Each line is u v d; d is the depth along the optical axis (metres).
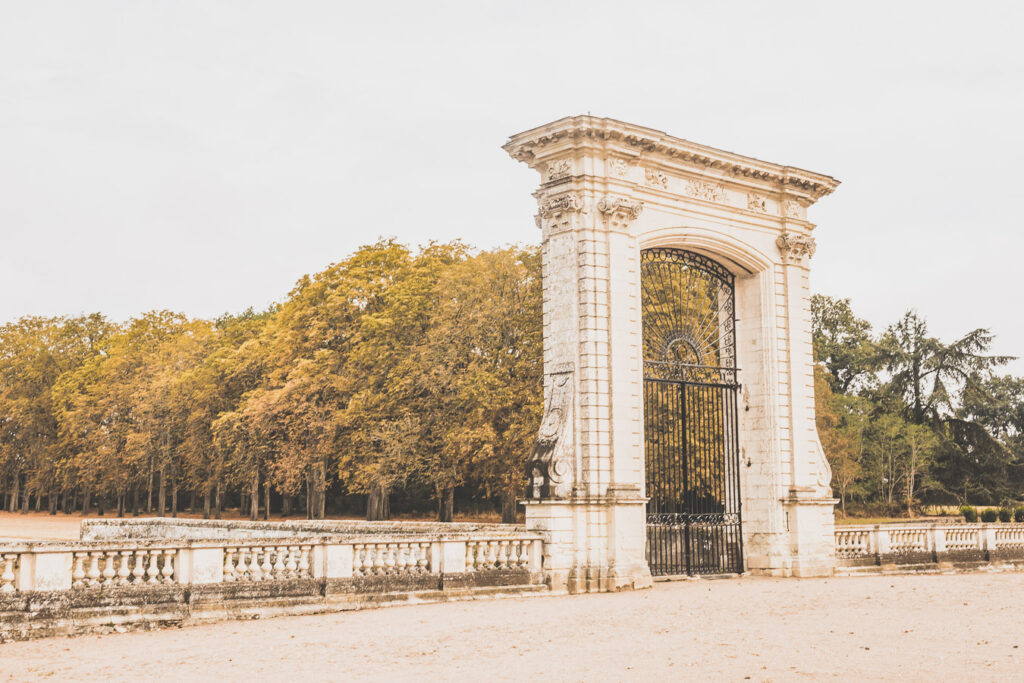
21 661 12.89
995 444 71.94
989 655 13.05
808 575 26.38
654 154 24.88
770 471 26.78
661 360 26.20
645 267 26.61
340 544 18.94
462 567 20.78
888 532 28.77
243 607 17.23
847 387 82.44
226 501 89.69
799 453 27.08
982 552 30.92
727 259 27.41
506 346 38.19
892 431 70.06
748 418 27.47
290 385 48.59
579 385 23.00
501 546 21.70
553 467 22.58
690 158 25.62
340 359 49.66
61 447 78.00
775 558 26.44
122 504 72.25
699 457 28.81
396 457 41.38
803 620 17.12
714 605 19.41
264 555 18.22
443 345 40.59
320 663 12.71
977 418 76.06
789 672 11.82
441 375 39.84
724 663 12.55
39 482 82.38
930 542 29.72
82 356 86.31
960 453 72.00
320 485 51.75
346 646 14.14
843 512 71.12
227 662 12.79
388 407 44.50
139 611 15.98
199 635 15.30
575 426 22.84
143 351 72.56
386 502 48.69
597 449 22.69
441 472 39.94
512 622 16.80
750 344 27.69
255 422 50.94
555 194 24.00
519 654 13.43
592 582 22.22
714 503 28.22
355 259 51.56
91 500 96.69
